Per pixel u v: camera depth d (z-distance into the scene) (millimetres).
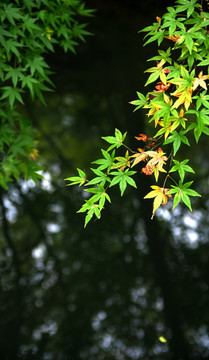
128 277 6789
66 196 8312
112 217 7805
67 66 8375
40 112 9312
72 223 7859
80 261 7180
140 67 8117
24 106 9109
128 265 7027
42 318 6180
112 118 9344
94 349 5605
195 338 5570
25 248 7551
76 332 5902
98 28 7863
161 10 7367
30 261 7305
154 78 2285
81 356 5535
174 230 7293
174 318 5934
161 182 7953
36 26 3102
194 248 7051
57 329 5980
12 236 7738
